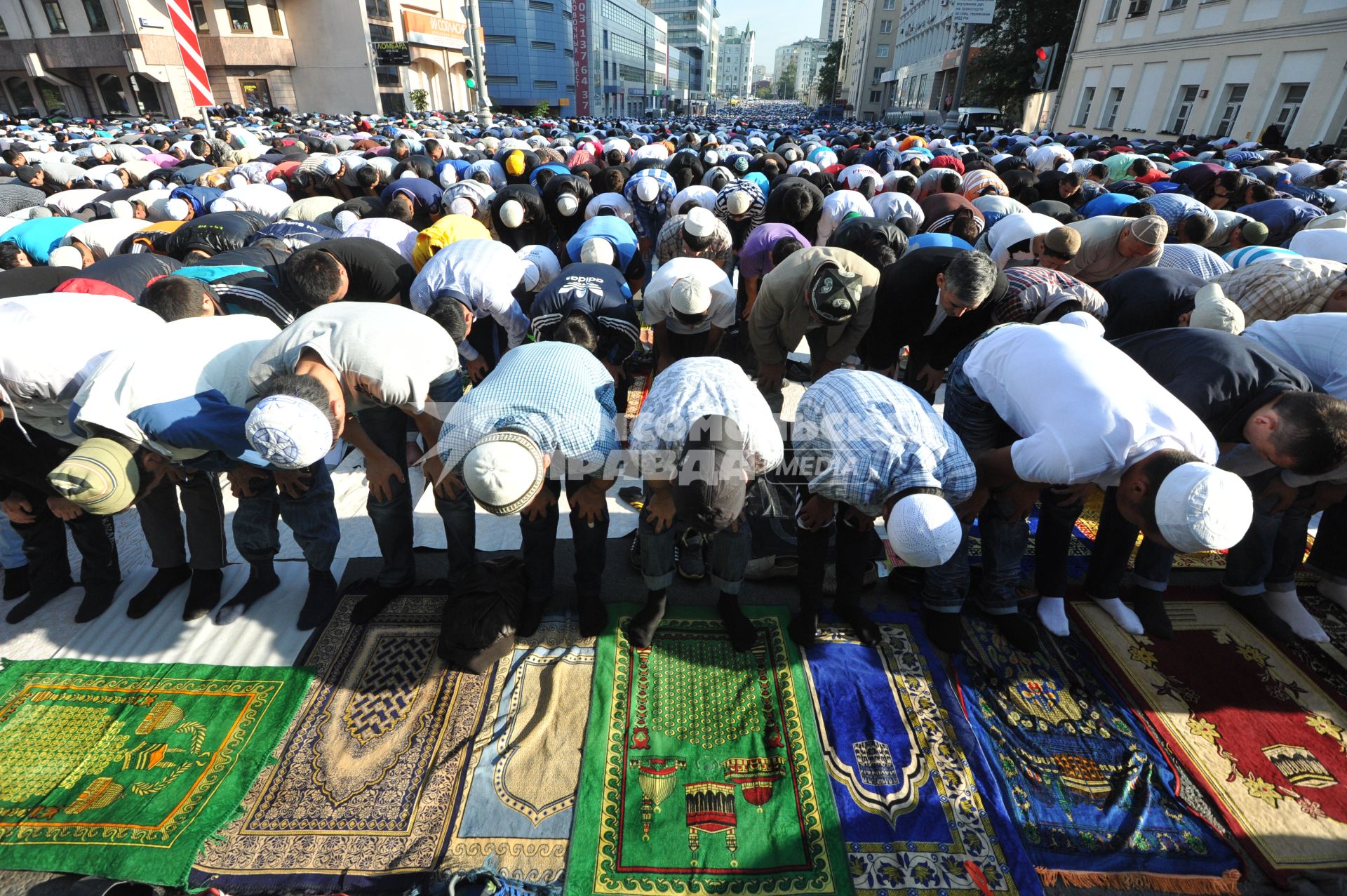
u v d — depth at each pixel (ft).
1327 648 7.53
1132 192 19.65
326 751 6.26
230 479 6.97
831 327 10.40
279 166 24.94
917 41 128.98
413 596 8.20
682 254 13.74
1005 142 41.81
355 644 7.47
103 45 73.36
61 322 6.64
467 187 17.94
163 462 6.53
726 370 6.77
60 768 6.03
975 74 83.92
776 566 8.51
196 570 7.78
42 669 7.05
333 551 7.83
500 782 6.00
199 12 80.23
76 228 13.43
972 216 14.01
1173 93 50.29
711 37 406.82
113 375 6.14
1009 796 5.93
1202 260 10.75
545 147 31.22
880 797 5.91
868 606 8.18
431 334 6.93
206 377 6.52
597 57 169.27
